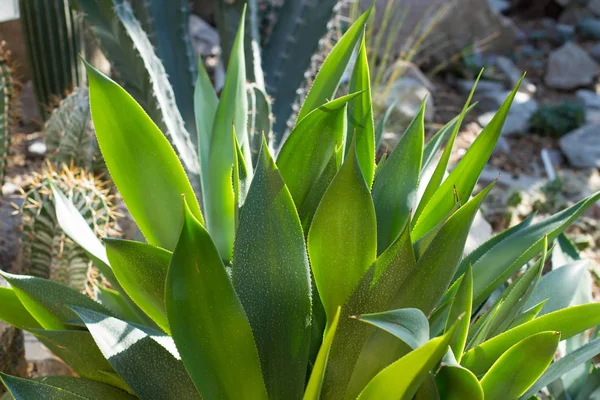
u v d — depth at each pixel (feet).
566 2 17.21
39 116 7.56
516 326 2.77
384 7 13.10
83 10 4.49
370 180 3.03
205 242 2.29
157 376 2.62
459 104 12.08
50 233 4.04
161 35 5.90
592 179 9.79
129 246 2.63
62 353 2.91
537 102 12.84
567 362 2.58
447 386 2.46
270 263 2.59
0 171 5.14
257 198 2.57
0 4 8.28
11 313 3.01
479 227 6.32
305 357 2.63
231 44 6.83
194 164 4.78
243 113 3.11
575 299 3.66
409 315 2.16
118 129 2.74
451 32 13.80
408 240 2.48
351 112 3.01
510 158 10.32
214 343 2.43
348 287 2.67
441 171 2.84
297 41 6.60
